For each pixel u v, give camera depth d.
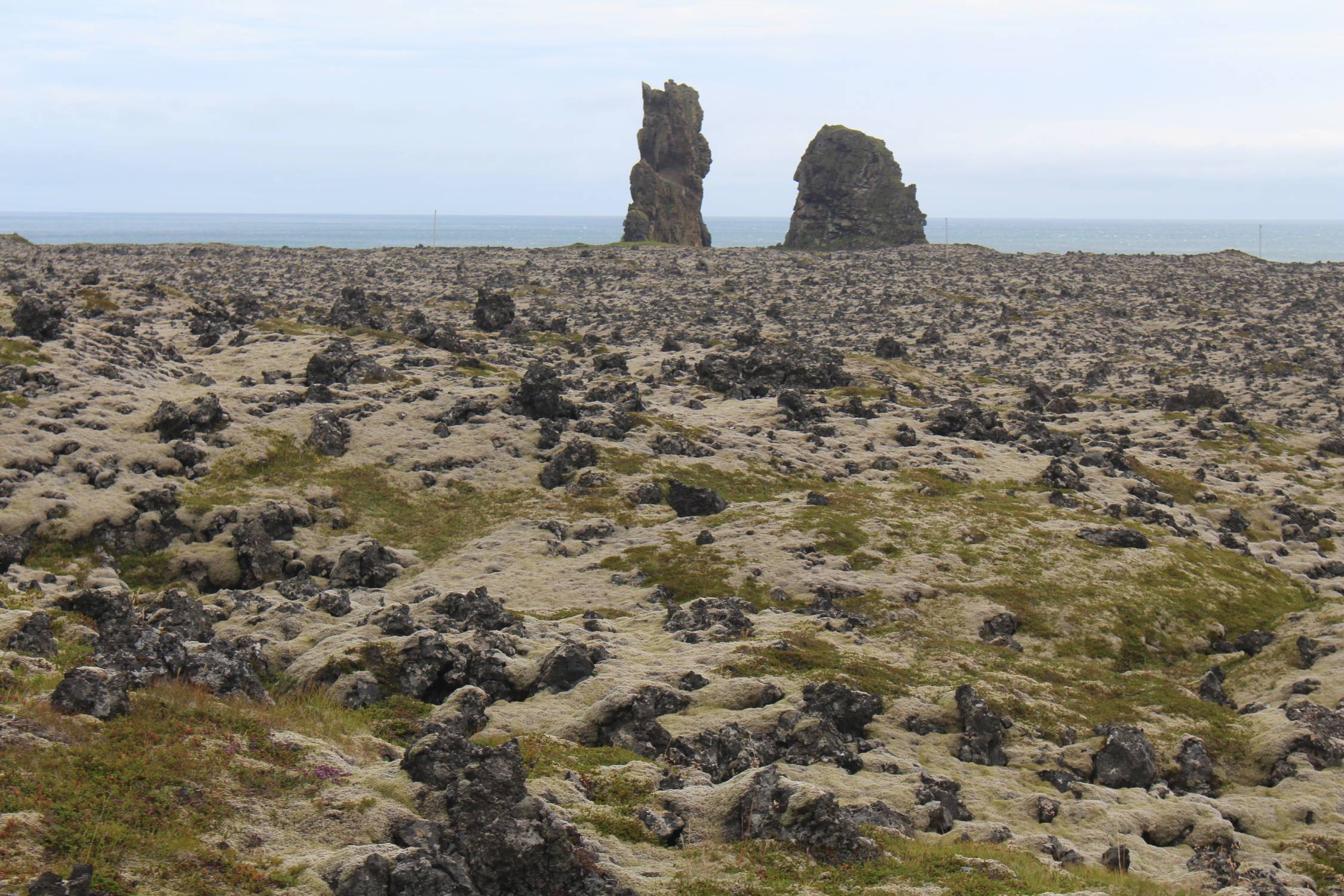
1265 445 123.81
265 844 27.72
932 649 54.91
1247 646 63.44
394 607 49.94
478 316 158.88
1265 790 44.78
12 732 28.66
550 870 28.06
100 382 91.94
